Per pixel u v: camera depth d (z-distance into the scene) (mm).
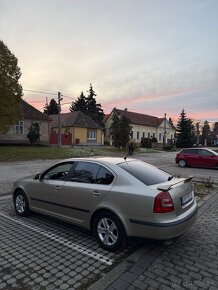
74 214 5102
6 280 3611
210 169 17719
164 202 4098
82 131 47344
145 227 4117
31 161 20312
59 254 4398
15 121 23922
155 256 4316
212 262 4145
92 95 66000
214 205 7633
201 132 103562
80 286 3486
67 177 5371
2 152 23375
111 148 38438
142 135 66062
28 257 4285
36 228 5582
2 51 22359
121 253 4453
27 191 6180
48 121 37906
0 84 22156
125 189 4391
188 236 5199
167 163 21984
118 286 3459
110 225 4531
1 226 5695
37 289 3414
